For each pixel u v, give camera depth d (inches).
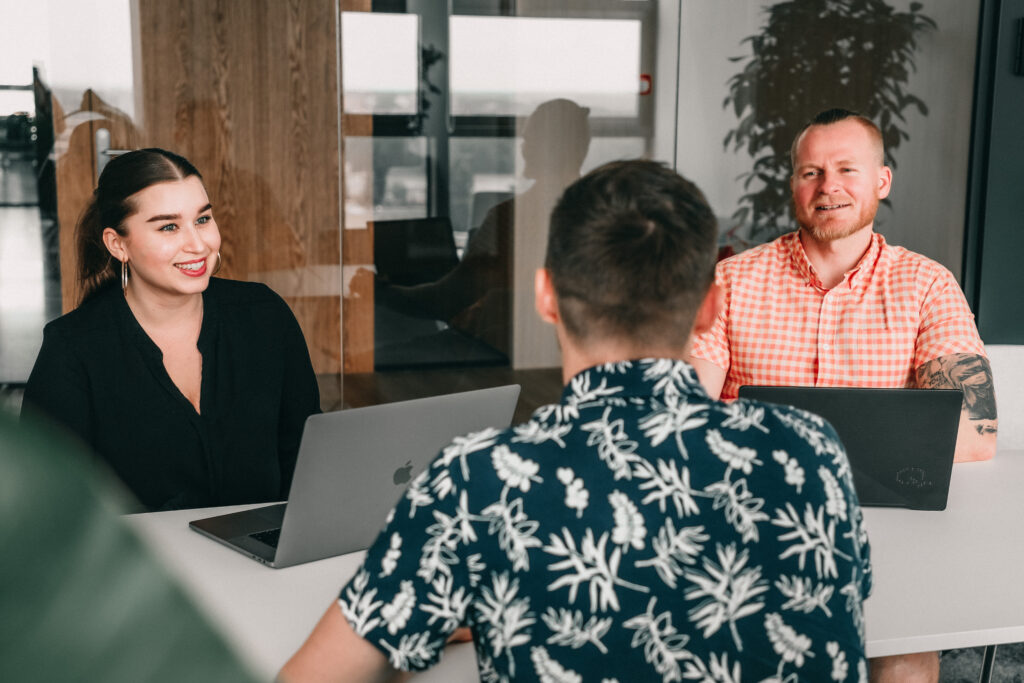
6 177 143.9
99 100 145.6
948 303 89.4
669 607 33.1
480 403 64.9
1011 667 104.7
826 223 90.0
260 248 154.7
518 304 164.1
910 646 52.3
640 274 35.8
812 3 163.0
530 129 158.7
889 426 69.4
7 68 141.7
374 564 35.0
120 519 7.4
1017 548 64.7
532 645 33.6
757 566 33.8
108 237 78.8
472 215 159.8
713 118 163.2
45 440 7.4
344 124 154.0
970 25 166.9
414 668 35.3
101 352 78.2
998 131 166.1
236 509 71.4
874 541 65.5
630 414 35.1
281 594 56.9
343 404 161.0
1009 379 170.1
